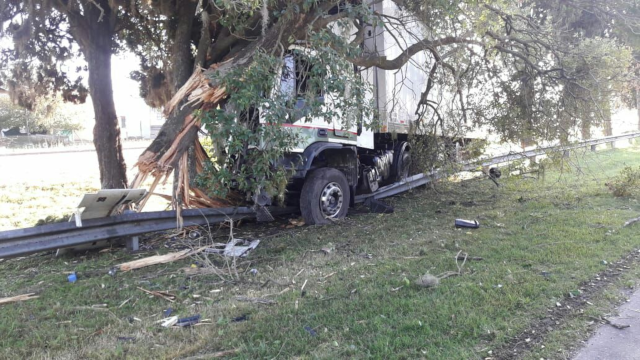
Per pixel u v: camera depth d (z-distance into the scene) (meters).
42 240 5.33
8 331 3.84
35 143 40.66
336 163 8.52
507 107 9.62
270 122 6.04
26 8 8.36
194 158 7.51
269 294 4.54
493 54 9.48
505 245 5.89
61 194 12.39
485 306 4.01
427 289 4.46
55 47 9.96
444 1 7.61
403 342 3.44
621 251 5.48
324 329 3.69
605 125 9.92
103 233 5.92
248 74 5.96
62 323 4.00
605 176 11.84
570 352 3.33
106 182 9.36
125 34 10.38
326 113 6.62
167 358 3.33
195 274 5.27
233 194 7.93
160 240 7.06
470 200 9.97
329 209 8.21
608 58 8.83
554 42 9.36
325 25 7.11
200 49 8.02
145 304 4.39
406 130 10.76
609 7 9.94
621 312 3.96
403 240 6.56
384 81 9.60
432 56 9.51
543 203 8.64
